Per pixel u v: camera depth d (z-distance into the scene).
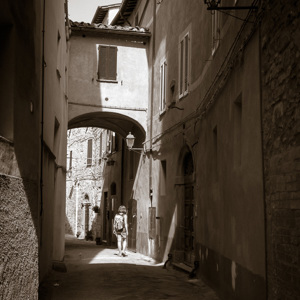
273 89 5.65
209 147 10.77
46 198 9.33
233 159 8.09
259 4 6.30
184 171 14.41
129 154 21.77
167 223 15.48
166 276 12.09
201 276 11.36
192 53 13.34
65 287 9.61
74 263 14.89
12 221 4.81
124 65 18.97
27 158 5.81
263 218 5.99
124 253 18.06
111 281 10.73
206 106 11.04
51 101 9.95
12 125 5.00
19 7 5.27
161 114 16.81
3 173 4.65
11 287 4.66
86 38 18.69
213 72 10.58
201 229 11.63
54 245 13.71
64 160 15.52
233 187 8.04
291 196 4.91
